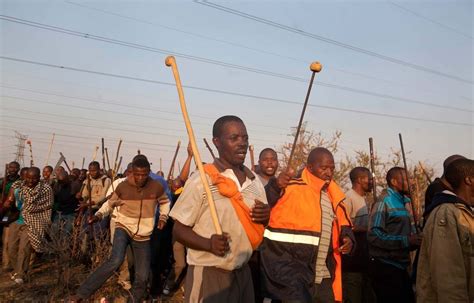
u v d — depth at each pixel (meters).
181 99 2.85
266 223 2.92
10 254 6.69
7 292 5.95
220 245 2.62
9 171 8.19
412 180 6.79
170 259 7.08
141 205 5.30
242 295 2.92
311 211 3.84
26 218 6.38
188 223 2.78
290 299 3.65
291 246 3.78
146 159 5.33
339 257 4.23
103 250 6.40
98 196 8.07
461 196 3.14
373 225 4.59
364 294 4.92
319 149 4.11
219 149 3.00
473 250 2.88
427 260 3.06
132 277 6.44
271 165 5.44
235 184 2.84
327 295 4.83
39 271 7.02
